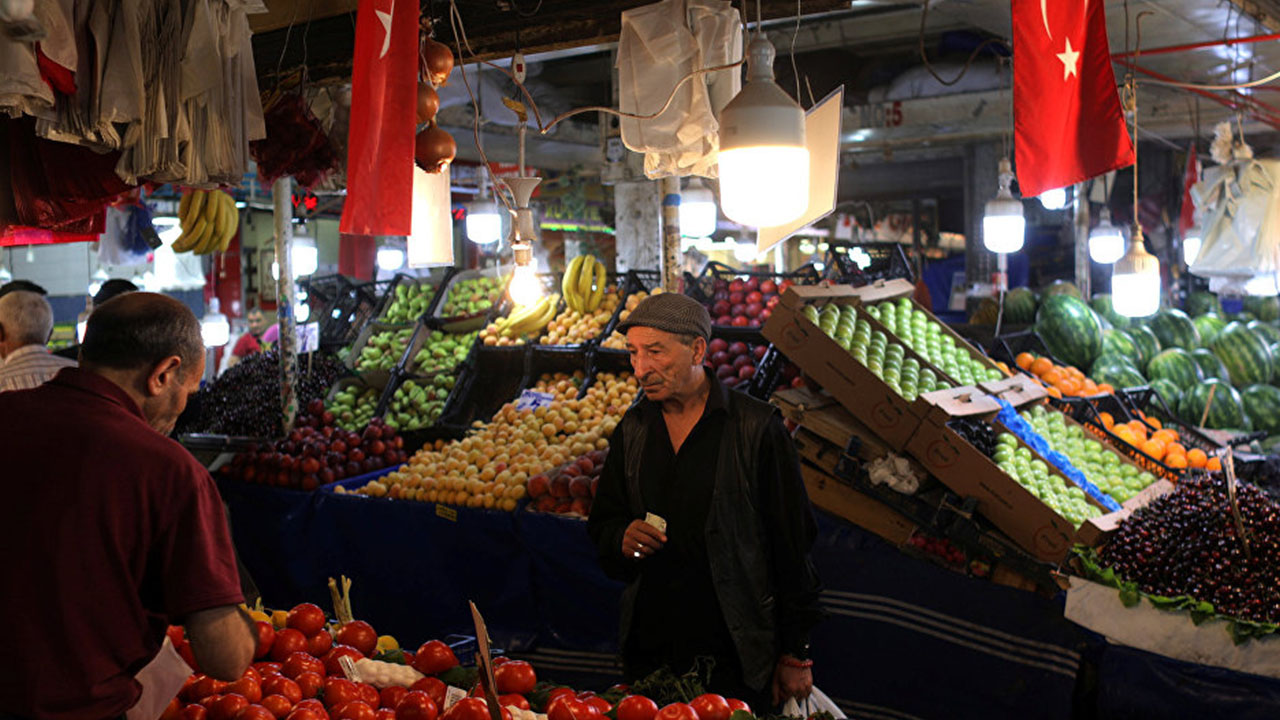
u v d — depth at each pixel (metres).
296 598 5.04
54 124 2.60
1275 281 6.46
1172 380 7.42
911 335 4.83
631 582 2.78
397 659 2.45
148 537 1.68
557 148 9.45
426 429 5.93
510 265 7.17
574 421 5.36
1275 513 3.29
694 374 2.68
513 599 4.38
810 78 10.05
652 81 3.28
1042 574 3.56
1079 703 3.44
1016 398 4.50
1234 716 3.02
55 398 1.72
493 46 3.83
